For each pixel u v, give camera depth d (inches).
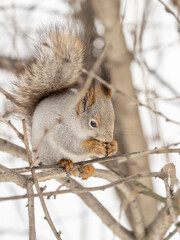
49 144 366.9
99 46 460.8
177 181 305.3
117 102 481.7
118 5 466.9
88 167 362.3
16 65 425.1
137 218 407.5
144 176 292.7
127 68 471.2
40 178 307.3
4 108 415.8
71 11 440.8
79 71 396.8
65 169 334.0
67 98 374.0
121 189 386.9
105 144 358.9
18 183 290.2
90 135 361.1
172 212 275.3
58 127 365.1
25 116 410.0
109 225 406.6
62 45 392.8
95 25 477.7
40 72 398.6
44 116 370.3
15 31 428.8
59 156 370.3
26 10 469.4
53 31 395.5
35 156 269.0
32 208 259.8
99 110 360.5
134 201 401.7
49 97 395.9
